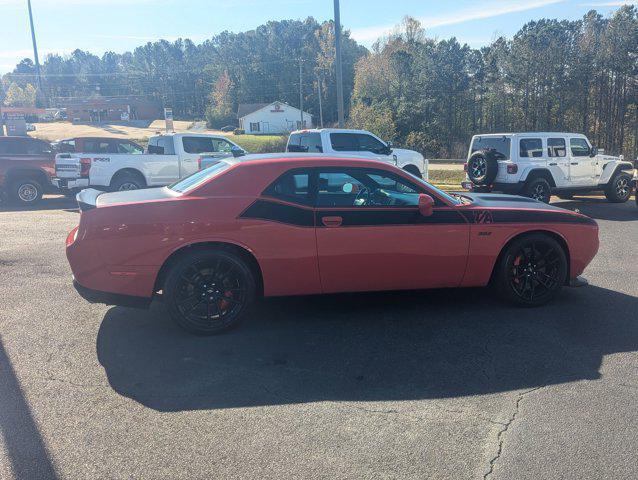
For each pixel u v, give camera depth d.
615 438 3.11
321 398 3.61
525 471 2.82
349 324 4.99
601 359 4.21
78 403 3.53
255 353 4.34
